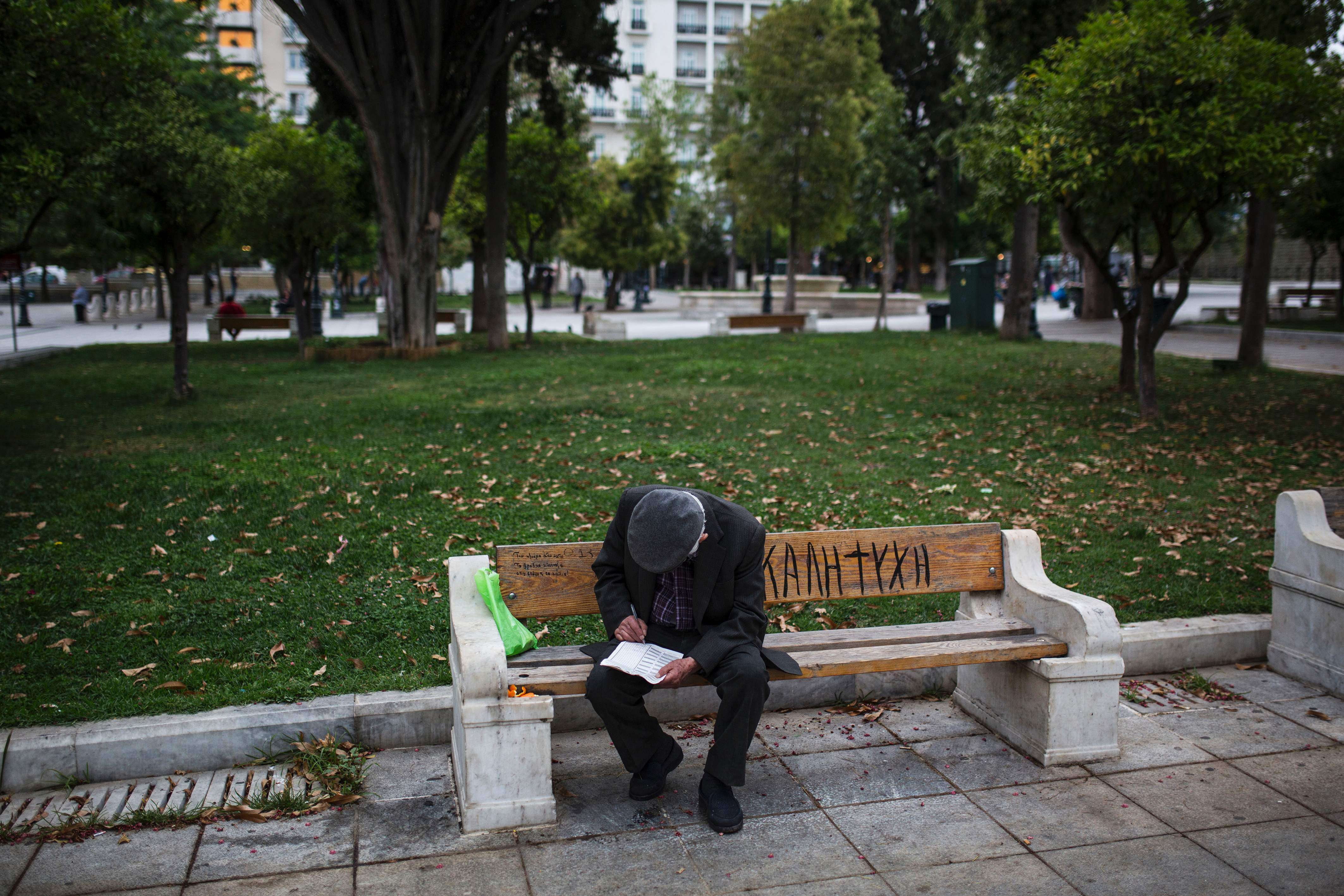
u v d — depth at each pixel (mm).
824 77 27734
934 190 45000
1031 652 3768
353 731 3844
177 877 3012
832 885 3002
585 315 25078
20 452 8781
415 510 6824
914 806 3492
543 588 3773
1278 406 11492
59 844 3178
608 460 8516
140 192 10977
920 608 5164
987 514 6934
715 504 3557
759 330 26062
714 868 3100
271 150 18203
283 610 4934
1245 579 5586
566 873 3070
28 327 28938
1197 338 21359
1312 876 3029
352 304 45312
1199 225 10289
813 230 29203
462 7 16328
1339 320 25312
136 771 3615
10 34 8211
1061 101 9492
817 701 4395
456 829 3316
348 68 16203
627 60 69125
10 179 8883
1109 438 9617
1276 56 8883
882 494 7414
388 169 17000
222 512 6637
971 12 17797
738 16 71000
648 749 3475
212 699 3906
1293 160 8719
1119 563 5855
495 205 18859
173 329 12195
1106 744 3828
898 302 33344
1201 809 3451
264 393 13031
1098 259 11945
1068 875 3045
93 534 6141
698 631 3547
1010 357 16875
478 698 3275
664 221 37281
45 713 3740
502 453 8844
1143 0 9016
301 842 3227
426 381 14164
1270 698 4395
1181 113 8914
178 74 21469
